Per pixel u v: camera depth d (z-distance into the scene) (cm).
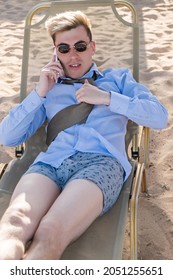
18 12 680
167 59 493
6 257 180
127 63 299
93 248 211
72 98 256
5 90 436
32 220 202
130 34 304
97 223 224
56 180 231
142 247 263
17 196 214
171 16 633
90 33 254
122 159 241
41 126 281
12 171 266
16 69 484
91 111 250
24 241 193
